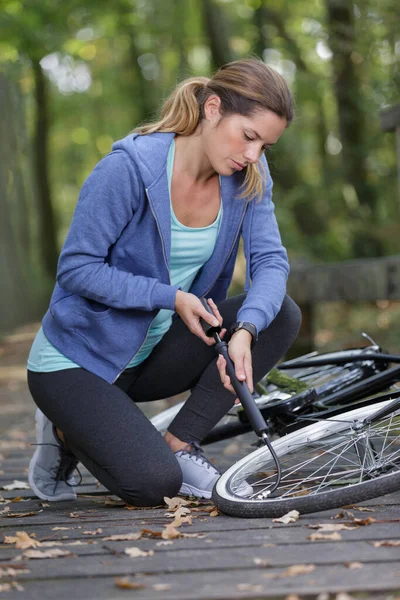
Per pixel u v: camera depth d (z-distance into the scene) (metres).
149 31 21.50
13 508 3.84
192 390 3.94
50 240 25.80
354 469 3.45
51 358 3.66
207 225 3.64
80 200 3.58
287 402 3.84
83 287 3.56
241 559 2.65
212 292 3.91
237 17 19.36
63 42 19.45
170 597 2.31
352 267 7.30
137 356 3.84
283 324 3.85
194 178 3.55
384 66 12.14
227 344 3.53
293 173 16.28
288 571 2.48
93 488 4.38
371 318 12.38
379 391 3.97
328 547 2.75
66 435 3.67
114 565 2.64
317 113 18.11
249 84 3.30
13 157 21.06
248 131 3.31
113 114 27.12
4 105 19.78
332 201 14.68
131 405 3.64
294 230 14.59
